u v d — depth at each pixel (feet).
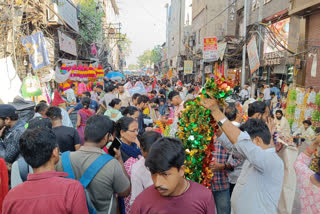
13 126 10.62
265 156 6.86
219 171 10.38
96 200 7.04
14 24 23.15
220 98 6.67
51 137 6.07
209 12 76.28
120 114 18.76
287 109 32.30
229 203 10.78
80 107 23.12
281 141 9.49
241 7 65.00
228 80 6.63
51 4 34.63
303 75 35.24
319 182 7.80
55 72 34.94
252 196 7.22
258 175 7.18
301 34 36.06
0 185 7.91
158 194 5.20
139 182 7.70
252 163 6.88
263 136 7.49
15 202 5.47
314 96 28.84
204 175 7.63
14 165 7.66
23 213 5.40
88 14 56.13
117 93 26.81
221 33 75.20
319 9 32.19
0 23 22.94
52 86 37.81
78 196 5.71
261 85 49.39
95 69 46.80
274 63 47.03
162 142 4.98
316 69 32.55
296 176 8.66
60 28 41.16
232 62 65.31
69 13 44.52
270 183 6.97
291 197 8.66
